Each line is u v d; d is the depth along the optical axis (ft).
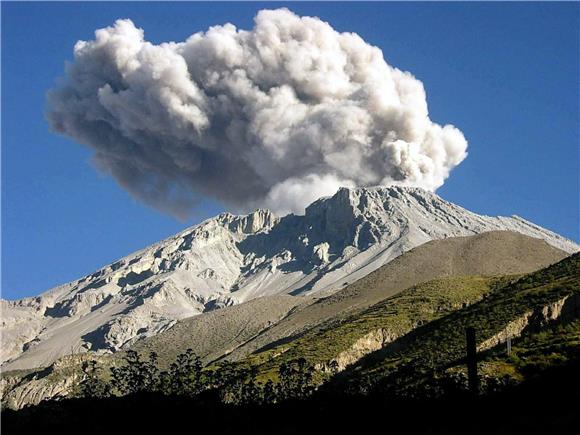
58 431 340.39
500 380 363.56
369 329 576.61
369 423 333.83
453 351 453.99
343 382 445.78
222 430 339.36
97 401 359.66
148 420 343.05
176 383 404.98
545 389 335.26
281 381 449.89
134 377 410.72
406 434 321.93
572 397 313.73
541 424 292.81
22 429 343.05
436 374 411.75
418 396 345.92
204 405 352.90
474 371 234.79
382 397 348.59
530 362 394.32
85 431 339.77
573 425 282.97
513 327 455.63
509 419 306.76
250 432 338.13
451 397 325.83
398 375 442.09
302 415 346.74
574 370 357.61
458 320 510.17
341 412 342.03
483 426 306.14
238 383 422.82
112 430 341.00
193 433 339.98
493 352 430.61
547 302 464.65
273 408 356.18
